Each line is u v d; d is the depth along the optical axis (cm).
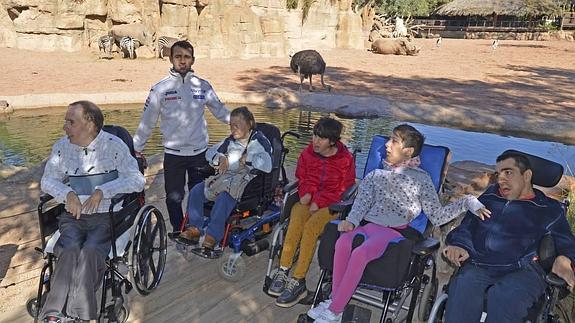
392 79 2041
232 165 443
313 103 1438
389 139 395
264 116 1290
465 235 336
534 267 313
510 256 321
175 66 454
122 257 353
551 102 1577
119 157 367
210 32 2564
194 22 2544
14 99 1291
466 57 3145
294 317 392
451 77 2169
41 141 988
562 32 5072
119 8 2428
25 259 457
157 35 2498
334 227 362
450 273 463
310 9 3225
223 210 425
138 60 2325
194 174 488
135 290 409
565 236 308
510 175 322
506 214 326
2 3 2386
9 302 388
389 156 373
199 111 467
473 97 1622
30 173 691
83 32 2450
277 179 478
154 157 804
